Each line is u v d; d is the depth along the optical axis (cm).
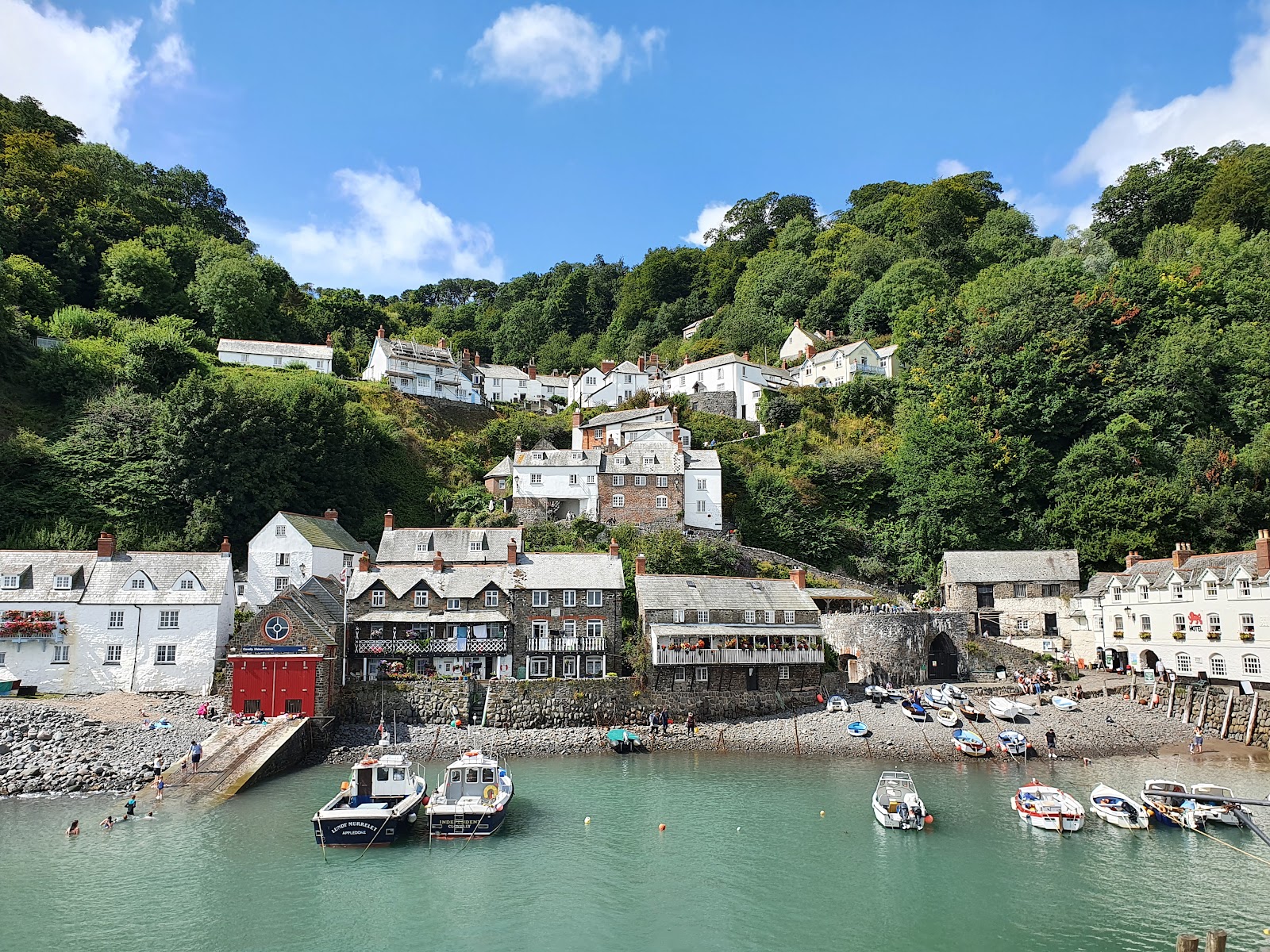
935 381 10144
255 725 5153
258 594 6769
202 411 7438
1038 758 5266
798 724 5838
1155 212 13788
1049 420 9006
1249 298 9894
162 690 5603
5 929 2895
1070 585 7744
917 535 8681
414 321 18912
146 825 3925
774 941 2911
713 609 6456
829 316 14588
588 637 6316
